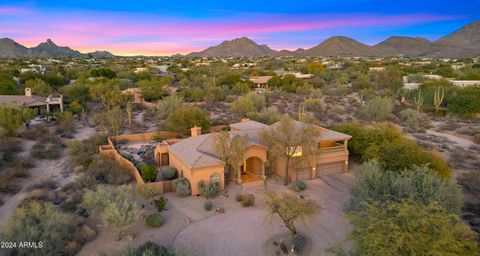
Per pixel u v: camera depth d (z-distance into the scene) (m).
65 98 73.31
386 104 62.12
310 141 31.52
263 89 94.12
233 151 30.52
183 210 26.66
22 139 43.53
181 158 31.41
